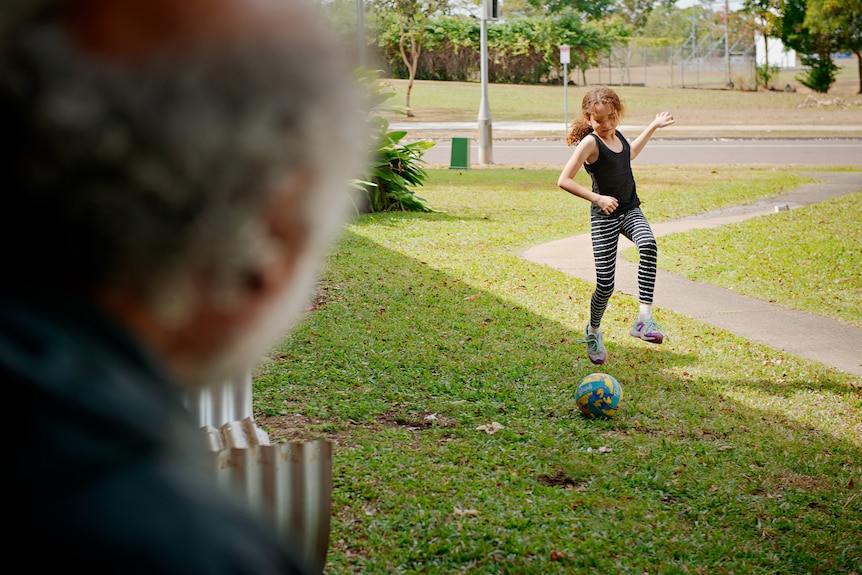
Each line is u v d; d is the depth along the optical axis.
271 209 0.45
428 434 5.07
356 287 8.61
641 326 6.59
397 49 43.88
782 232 11.85
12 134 0.39
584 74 47.94
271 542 0.45
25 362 0.40
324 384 5.87
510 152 24.47
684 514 4.18
